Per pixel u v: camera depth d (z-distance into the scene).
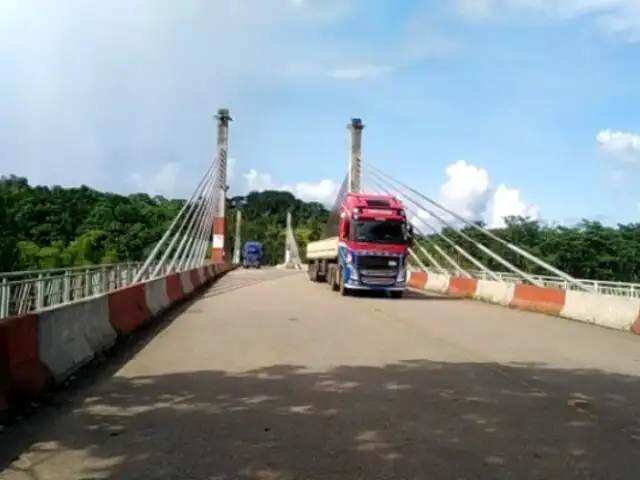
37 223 56.09
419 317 17.48
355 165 44.56
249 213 141.50
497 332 14.35
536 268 53.28
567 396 7.82
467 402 7.43
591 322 17.20
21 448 5.66
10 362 6.84
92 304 10.76
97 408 7.08
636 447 5.77
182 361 10.09
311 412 6.93
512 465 5.25
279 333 13.59
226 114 55.69
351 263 25.91
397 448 5.67
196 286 29.31
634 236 58.62
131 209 59.56
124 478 4.94
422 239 39.12
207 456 5.43
